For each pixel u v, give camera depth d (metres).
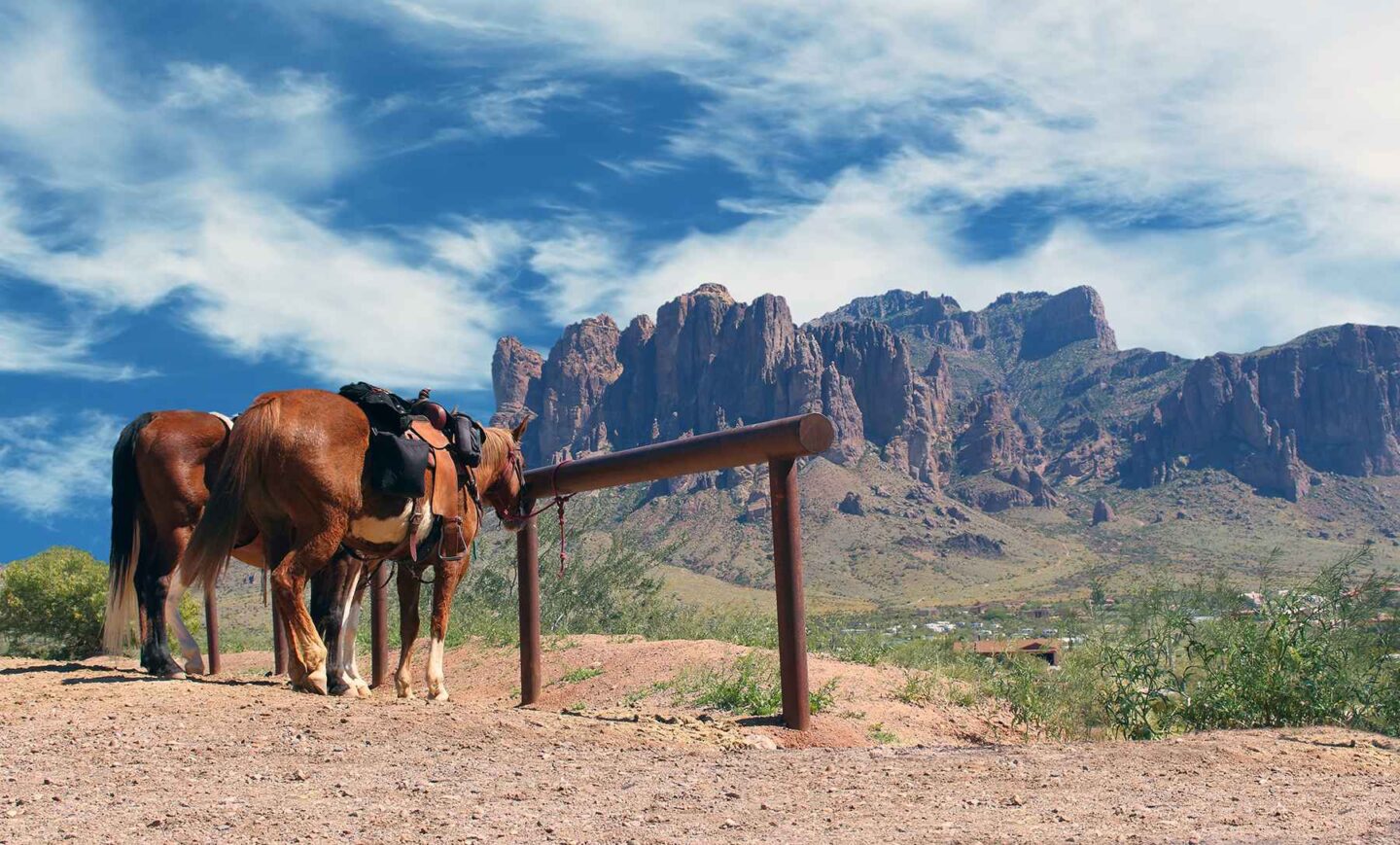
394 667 13.43
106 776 5.59
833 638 15.12
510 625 16.02
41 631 19.16
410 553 8.34
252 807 5.03
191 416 9.91
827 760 6.59
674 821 4.98
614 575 18.81
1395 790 5.81
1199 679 9.63
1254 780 6.05
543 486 10.30
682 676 10.81
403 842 4.53
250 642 20.86
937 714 10.34
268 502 7.93
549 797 5.42
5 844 4.39
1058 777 6.08
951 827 4.84
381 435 8.09
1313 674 9.05
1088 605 11.78
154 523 9.78
